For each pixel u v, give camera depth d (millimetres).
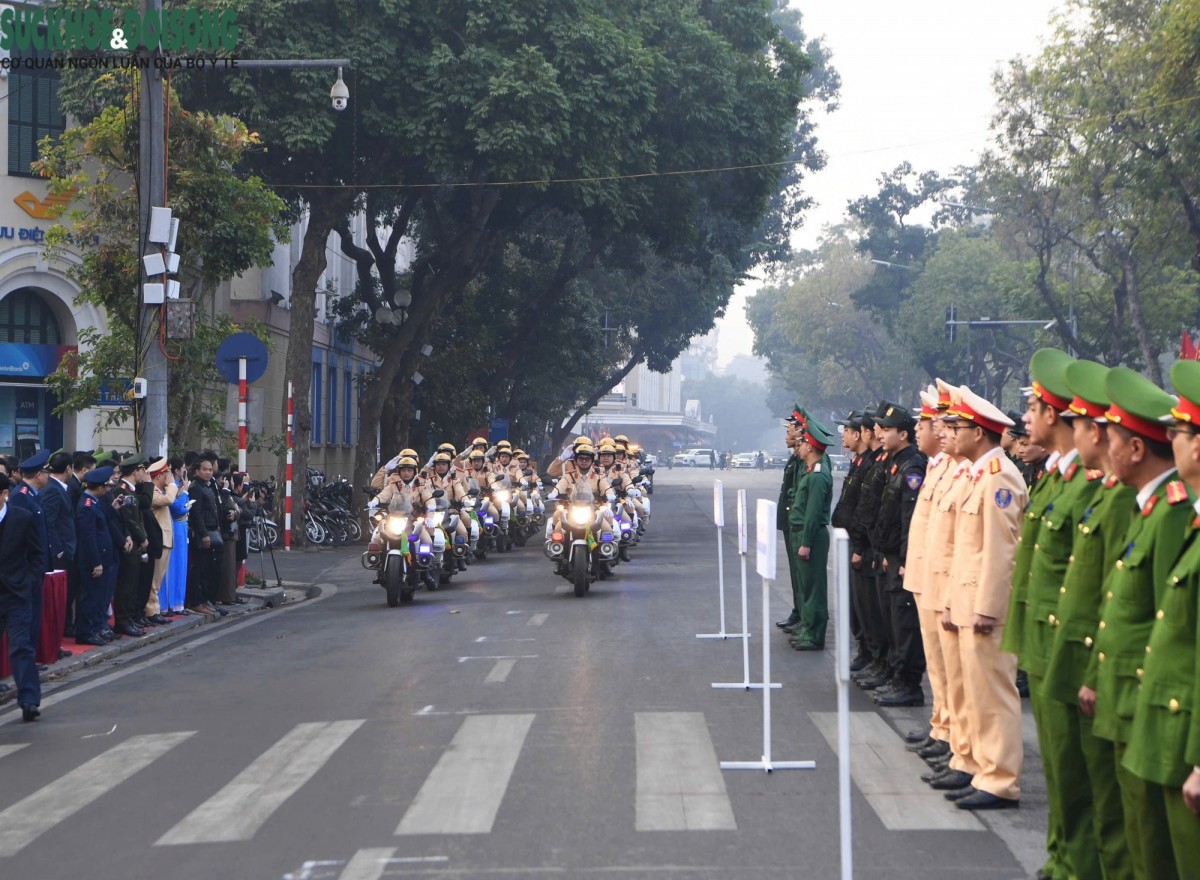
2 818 7430
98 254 19453
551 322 44312
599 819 7031
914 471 10000
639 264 41906
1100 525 5508
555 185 29156
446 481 20578
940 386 7902
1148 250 36969
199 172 19609
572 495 18047
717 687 10836
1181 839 4457
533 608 16438
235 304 33656
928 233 75812
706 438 184750
